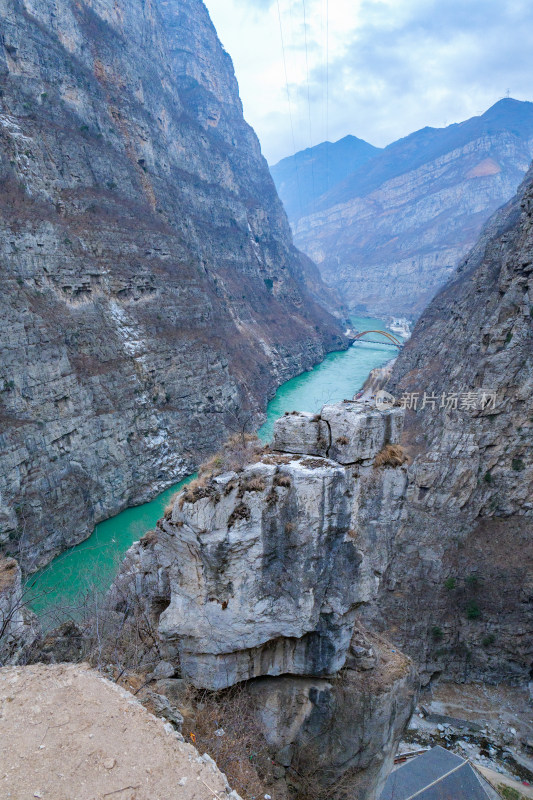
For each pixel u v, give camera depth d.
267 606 13.77
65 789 7.79
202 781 8.39
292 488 13.59
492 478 45.41
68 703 9.59
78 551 46.38
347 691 15.13
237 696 14.66
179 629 13.97
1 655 14.80
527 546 42.38
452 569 41.72
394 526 15.77
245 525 13.29
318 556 13.97
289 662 14.89
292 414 16.31
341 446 15.23
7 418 45.97
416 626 38.97
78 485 50.75
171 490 63.25
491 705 36.09
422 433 55.12
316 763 14.84
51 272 57.31
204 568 13.63
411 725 33.88
